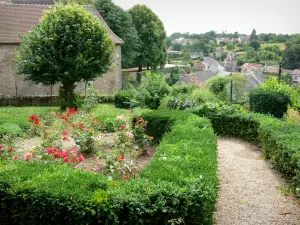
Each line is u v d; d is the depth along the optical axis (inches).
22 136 378.3
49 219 148.3
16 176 169.2
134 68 1797.5
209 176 164.2
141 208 139.3
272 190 234.7
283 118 415.2
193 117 338.6
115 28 1296.8
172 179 158.6
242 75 691.4
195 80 963.3
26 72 609.0
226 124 403.5
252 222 187.3
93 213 137.8
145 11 1525.6
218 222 186.4
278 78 554.9
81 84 963.3
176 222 140.4
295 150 228.8
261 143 342.6
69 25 609.6
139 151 298.7
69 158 232.1
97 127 354.6
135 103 538.0
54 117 460.8
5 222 161.2
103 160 270.5
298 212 199.6
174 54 2844.5
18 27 920.3
